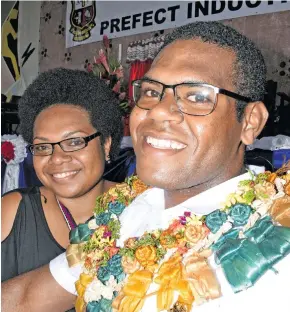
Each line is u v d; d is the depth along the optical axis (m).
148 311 0.75
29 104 1.29
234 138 0.77
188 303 0.71
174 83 0.73
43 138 1.22
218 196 0.81
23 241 1.23
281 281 0.69
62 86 1.26
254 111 0.79
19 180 2.28
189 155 0.73
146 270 0.78
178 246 0.78
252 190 0.78
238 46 0.77
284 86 2.58
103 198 0.99
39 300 0.93
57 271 0.93
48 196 1.27
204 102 0.73
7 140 2.27
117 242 0.89
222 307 0.70
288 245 0.68
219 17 2.71
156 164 0.74
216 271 0.73
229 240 0.73
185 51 0.75
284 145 1.76
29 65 3.94
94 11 3.39
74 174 1.22
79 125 1.22
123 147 1.76
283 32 2.59
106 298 0.81
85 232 0.94
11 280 0.97
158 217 0.86
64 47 3.73
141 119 0.77
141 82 0.79
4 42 3.95
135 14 3.12
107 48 2.07
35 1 3.92
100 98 1.28
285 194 0.75
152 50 2.98
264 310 0.69
